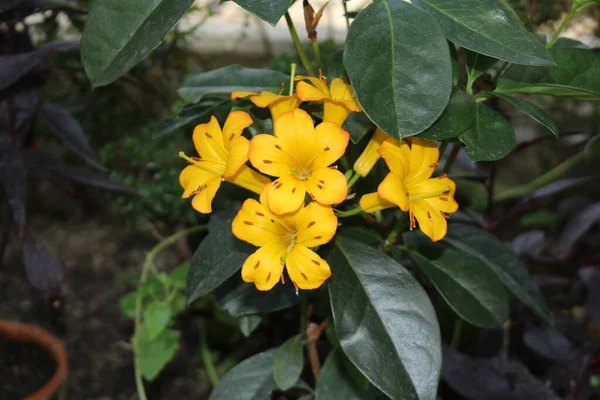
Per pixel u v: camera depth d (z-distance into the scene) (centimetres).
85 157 63
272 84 48
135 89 88
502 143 37
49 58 66
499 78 43
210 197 38
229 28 95
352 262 40
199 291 42
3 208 78
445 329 61
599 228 83
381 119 34
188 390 79
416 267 50
